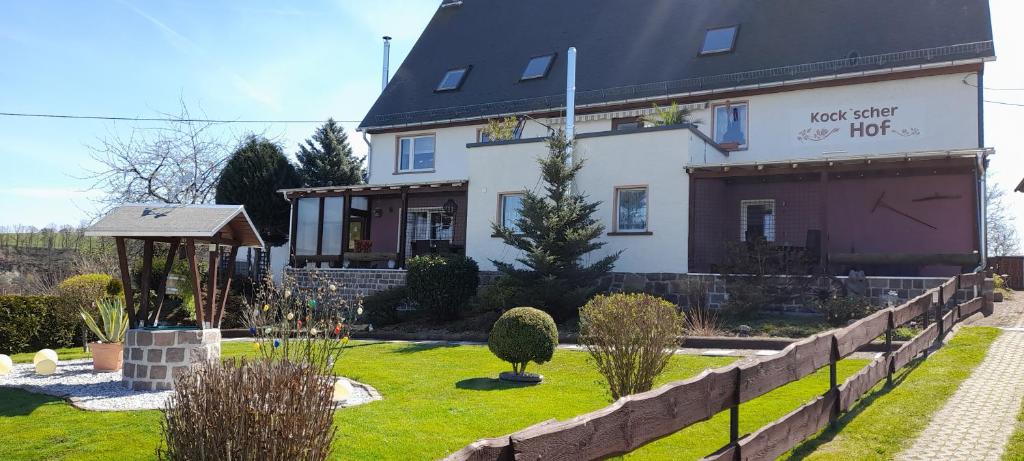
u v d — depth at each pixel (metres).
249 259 24.27
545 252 14.78
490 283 17.52
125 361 9.19
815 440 5.57
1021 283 20.92
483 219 18.06
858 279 13.25
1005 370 7.90
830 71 16.31
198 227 9.20
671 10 21.02
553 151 15.85
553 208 15.38
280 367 4.28
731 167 14.94
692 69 18.56
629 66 19.84
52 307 14.02
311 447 4.07
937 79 15.38
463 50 24.36
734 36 18.73
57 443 6.26
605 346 6.90
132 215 9.56
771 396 7.44
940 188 15.39
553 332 9.21
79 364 11.53
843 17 17.62
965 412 6.25
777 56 17.58
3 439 6.38
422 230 21.61
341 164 32.44
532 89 20.94
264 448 3.89
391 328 16.16
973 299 12.28
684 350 10.88
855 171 14.73
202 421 3.97
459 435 6.29
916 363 8.39
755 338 11.34
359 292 19.23
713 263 16.11
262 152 25.09
